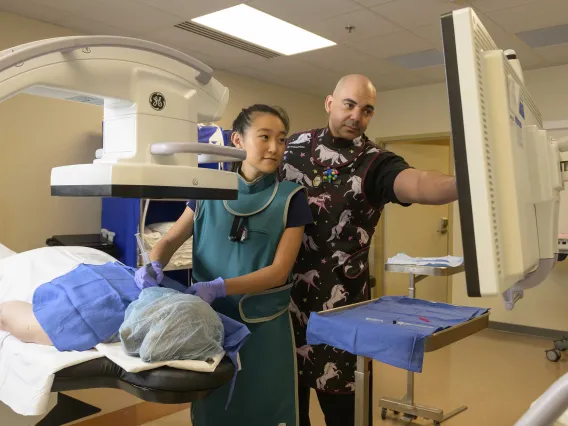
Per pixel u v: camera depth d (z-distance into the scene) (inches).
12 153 152.6
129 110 44.6
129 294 57.8
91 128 170.2
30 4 141.0
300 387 75.9
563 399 18.8
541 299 206.5
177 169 43.7
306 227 74.0
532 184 32.9
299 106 246.2
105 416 119.6
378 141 249.4
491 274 23.7
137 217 152.9
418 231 248.2
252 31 161.6
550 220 34.9
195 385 46.5
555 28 158.6
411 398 123.8
